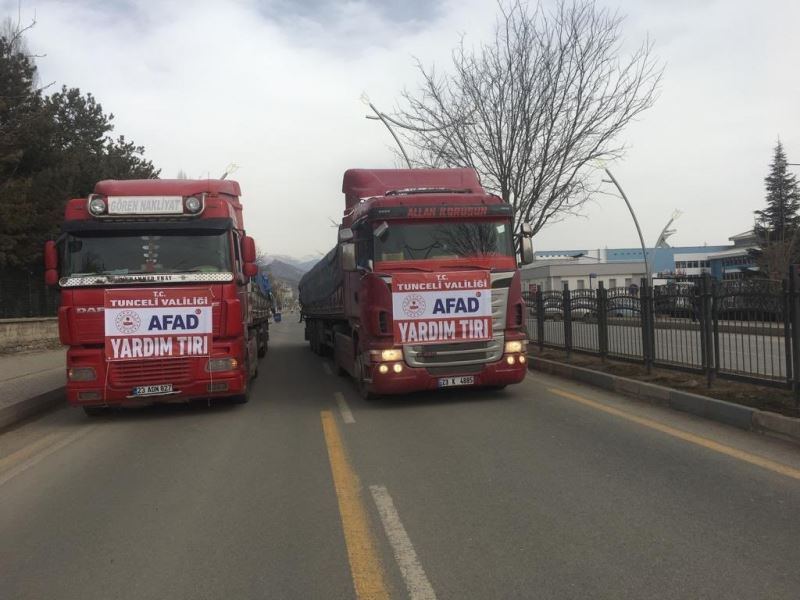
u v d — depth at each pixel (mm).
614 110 14422
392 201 9188
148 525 4703
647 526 4332
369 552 4094
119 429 8430
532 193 15398
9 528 4750
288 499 5207
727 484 5133
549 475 5566
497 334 9188
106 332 8672
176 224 8938
